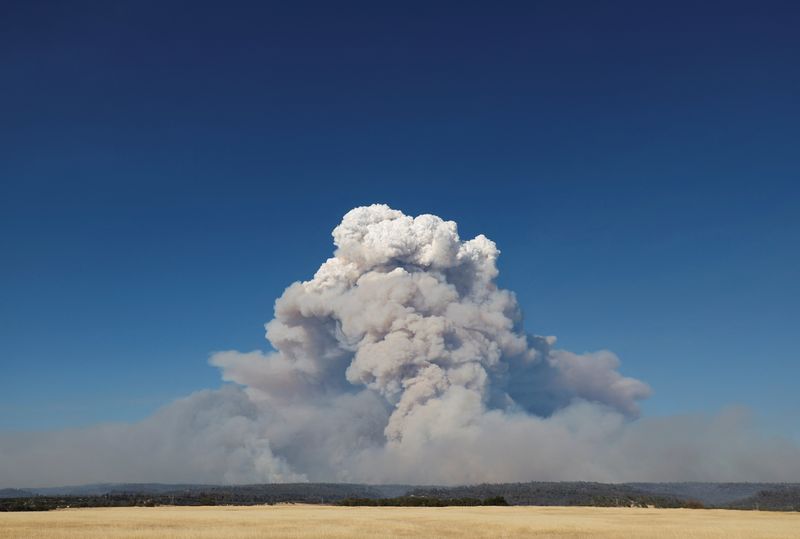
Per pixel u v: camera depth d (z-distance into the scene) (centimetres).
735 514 9425
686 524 6650
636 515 8788
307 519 7356
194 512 9488
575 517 8031
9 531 5384
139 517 7781
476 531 5591
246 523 6588
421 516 8106
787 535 5231
